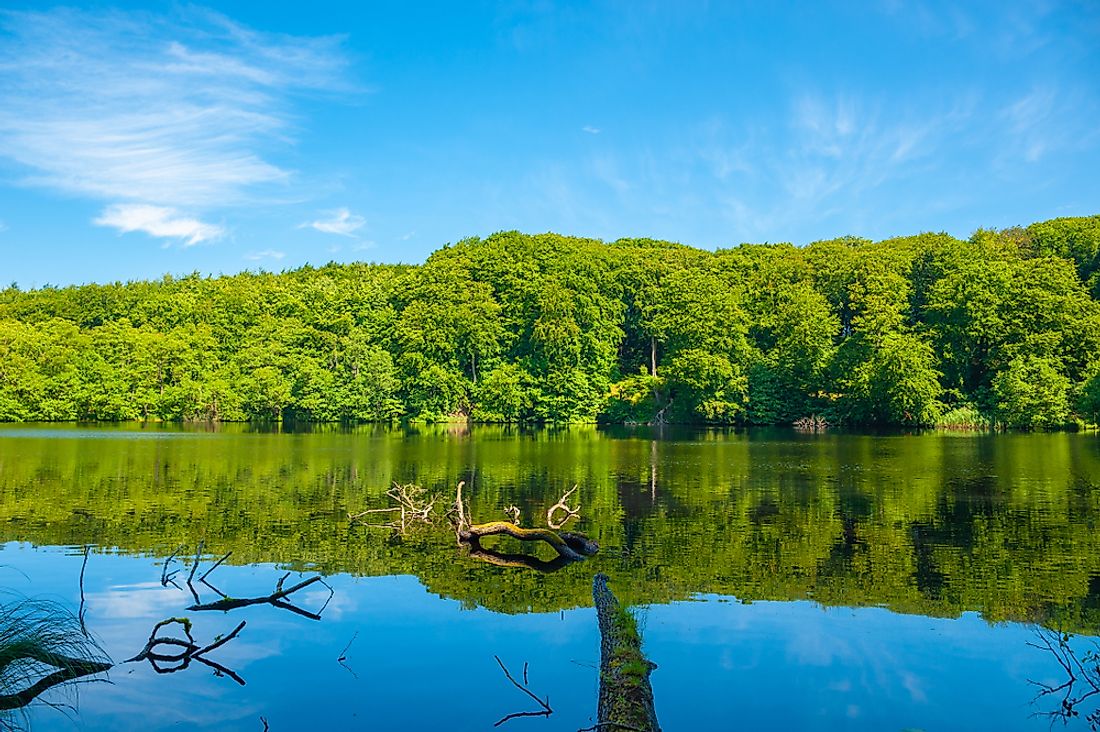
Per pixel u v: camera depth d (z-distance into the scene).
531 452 46.94
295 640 11.97
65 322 101.75
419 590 14.88
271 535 20.08
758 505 24.98
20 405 86.94
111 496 26.64
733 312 87.75
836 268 94.88
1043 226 105.44
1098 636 12.09
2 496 26.56
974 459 40.59
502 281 101.69
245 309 109.00
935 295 83.38
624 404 90.12
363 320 106.00
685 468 36.53
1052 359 75.06
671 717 9.27
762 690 10.03
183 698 9.83
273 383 91.62
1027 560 17.16
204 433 69.56
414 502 25.53
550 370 90.88
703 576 15.89
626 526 21.41
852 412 78.69
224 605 13.74
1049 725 9.02
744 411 84.25
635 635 11.67
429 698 9.85
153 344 93.75
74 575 15.77
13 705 9.66
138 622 12.85
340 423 91.81
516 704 9.69
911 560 17.22
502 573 16.22
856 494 27.38
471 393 92.50
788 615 13.16
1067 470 34.88
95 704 9.70
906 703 9.64
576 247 111.94
